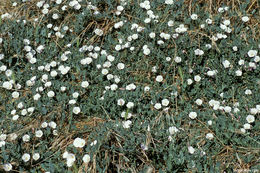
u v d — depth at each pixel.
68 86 1.94
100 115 1.88
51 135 1.82
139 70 2.00
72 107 1.86
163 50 2.03
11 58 2.06
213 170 1.67
